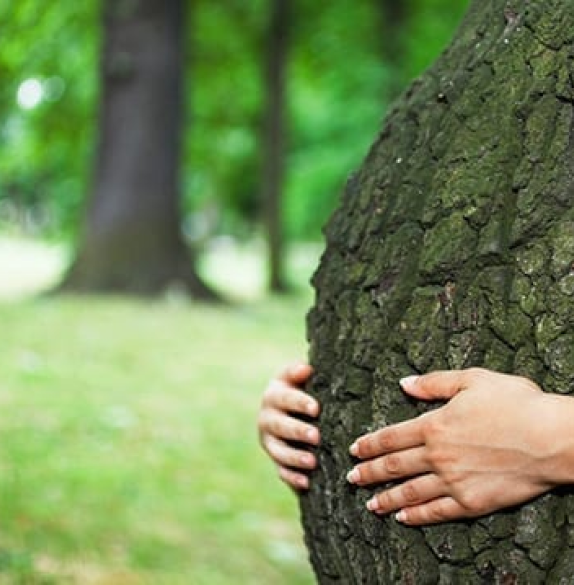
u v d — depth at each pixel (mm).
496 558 2131
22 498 5719
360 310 2408
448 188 2285
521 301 2146
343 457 2391
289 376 2564
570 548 2062
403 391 2266
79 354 9664
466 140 2305
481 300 2203
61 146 22328
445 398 2125
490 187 2234
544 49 2258
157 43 15633
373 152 2578
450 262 2244
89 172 15797
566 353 2092
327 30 21844
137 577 4930
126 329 11289
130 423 7562
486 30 2443
